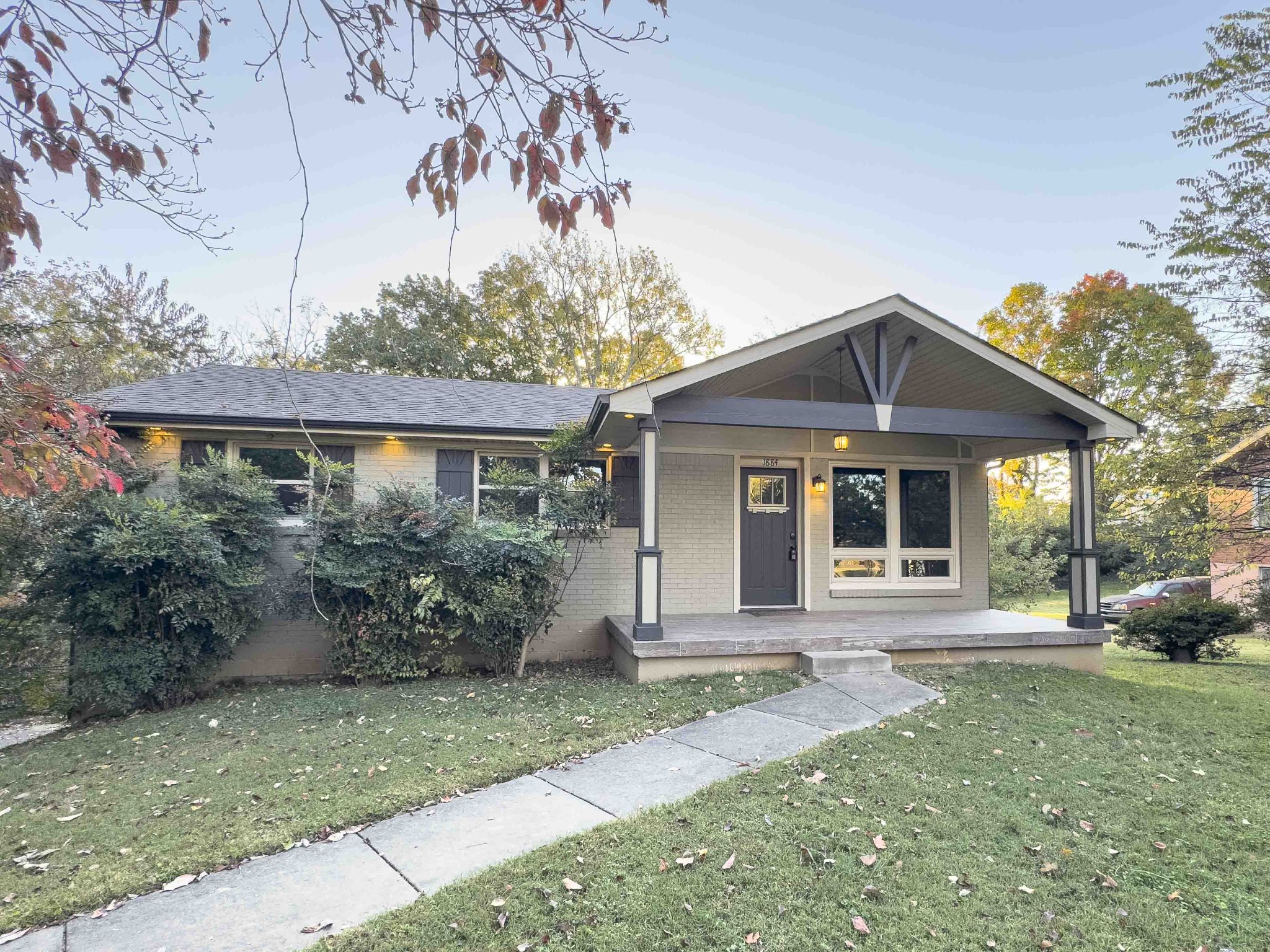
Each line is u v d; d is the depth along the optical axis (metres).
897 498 10.24
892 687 6.50
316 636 8.35
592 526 8.30
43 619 7.45
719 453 9.72
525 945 2.62
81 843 3.61
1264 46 9.60
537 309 25.02
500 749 4.97
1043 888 3.04
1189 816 3.83
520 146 2.47
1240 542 11.70
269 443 8.46
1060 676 7.26
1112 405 21.02
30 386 2.44
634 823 3.65
